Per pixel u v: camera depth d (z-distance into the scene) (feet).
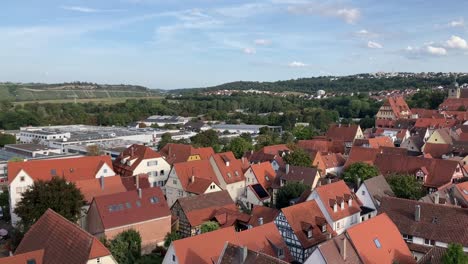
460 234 179.11
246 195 303.48
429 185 297.53
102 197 216.54
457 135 447.42
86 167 301.22
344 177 303.68
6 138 581.12
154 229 222.07
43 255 161.17
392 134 536.83
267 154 378.53
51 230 171.01
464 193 238.89
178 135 630.74
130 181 282.15
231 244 152.97
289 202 265.95
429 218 190.80
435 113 646.33
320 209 219.20
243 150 448.24
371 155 344.69
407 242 190.29
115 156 451.12
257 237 176.76
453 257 144.36
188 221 232.32
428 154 359.66
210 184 283.18
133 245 200.95
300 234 199.72
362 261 154.10
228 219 233.96
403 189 261.03
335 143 445.78
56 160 293.84
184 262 157.38
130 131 653.30
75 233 160.15
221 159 323.16
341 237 156.15
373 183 256.32
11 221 272.51
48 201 213.87
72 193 222.07
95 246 150.82
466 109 643.45
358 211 233.96
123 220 212.43
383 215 176.24
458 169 299.99
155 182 347.97
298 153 339.16
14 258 154.81
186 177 299.17
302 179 293.84
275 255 176.04
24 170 275.59
